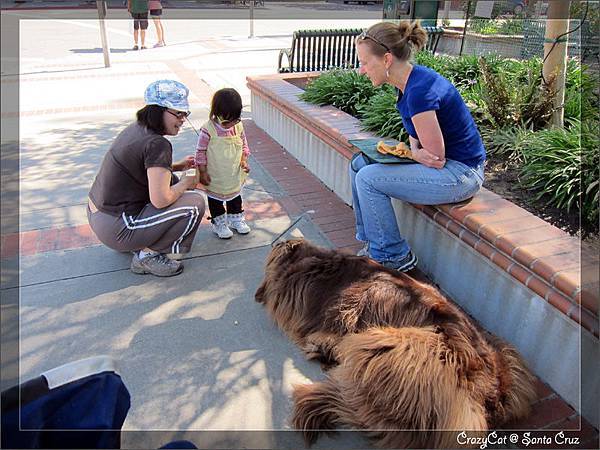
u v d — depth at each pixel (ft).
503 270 9.20
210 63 35.47
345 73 19.33
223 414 7.99
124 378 8.62
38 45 42.91
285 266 9.91
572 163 11.19
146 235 10.93
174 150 18.62
